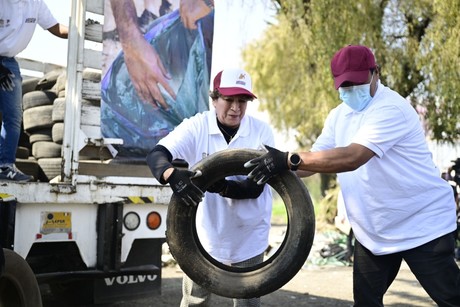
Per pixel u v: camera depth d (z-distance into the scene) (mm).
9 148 4633
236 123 3338
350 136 3383
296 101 16672
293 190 3062
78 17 4680
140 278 5227
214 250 3453
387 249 3338
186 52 5359
